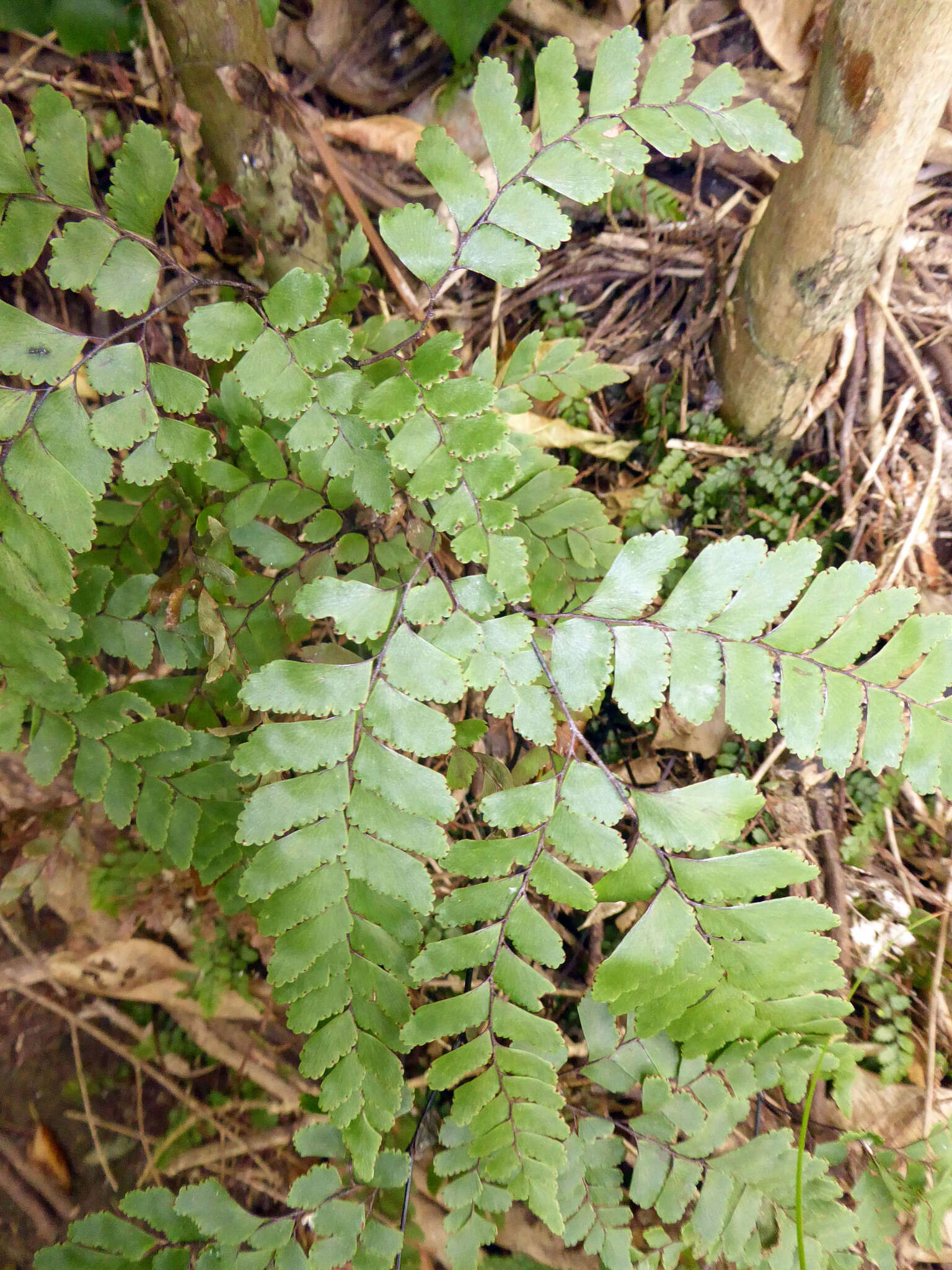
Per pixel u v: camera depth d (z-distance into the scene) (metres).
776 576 0.24
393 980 0.24
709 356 0.36
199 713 0.29
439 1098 0.32
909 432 0.36
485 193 0.23
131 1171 0.34
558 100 0.22
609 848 0.24
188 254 0.31
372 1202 0.27
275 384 0.23
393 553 0.29
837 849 0.34
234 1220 0.26
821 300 0.29
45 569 0.24
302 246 0.29
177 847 0.28
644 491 0.36
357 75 0.34
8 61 0.32
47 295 0.34
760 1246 0.27
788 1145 0.27
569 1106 0.28
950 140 0.33
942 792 0.23
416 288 0.35
